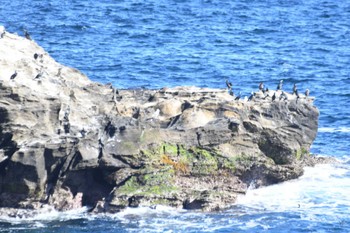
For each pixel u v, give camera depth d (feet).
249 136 387.34
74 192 362.94
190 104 389.39
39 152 352.08
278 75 612.29
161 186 362.94
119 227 341.82
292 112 409.28
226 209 362.12
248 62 644.69
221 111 389.80
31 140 351.25
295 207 367.04
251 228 344.28
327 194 381.40
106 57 629.92
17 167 351.25
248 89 572.51
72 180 361.71
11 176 352.08
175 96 401.90
